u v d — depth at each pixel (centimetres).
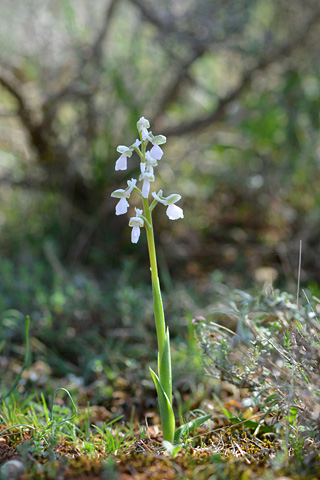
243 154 109
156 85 104
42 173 105
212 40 97
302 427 49
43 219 108
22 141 105
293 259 95
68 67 102
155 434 57
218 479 47
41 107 95
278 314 50
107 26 97
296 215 105
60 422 55
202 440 55
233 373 55
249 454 51
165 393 51
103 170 101
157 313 50
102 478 47
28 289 84
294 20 99
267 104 104
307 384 50
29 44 101
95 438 55
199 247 104
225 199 113
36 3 100
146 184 50
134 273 96
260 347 53
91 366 71
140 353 73
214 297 85
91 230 103
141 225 50
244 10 96
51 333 76
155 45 104
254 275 94
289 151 105
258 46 98
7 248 105
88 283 83
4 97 105
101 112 100
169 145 105
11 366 72
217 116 101
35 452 51
